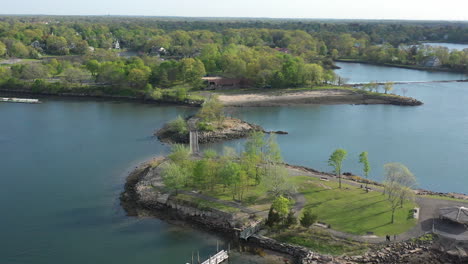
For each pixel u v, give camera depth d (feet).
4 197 340.39
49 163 417.49
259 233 273.33
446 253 246.27
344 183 344.08
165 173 346.33
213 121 549.54
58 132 526.57
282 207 270.87
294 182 340.18
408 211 288.92
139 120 587.68
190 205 308.19
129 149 462.19
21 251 265.95
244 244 268.21
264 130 538.06
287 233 270.87
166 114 622.54
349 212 290.15
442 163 420.36
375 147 470.80
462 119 599.16
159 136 508.53
